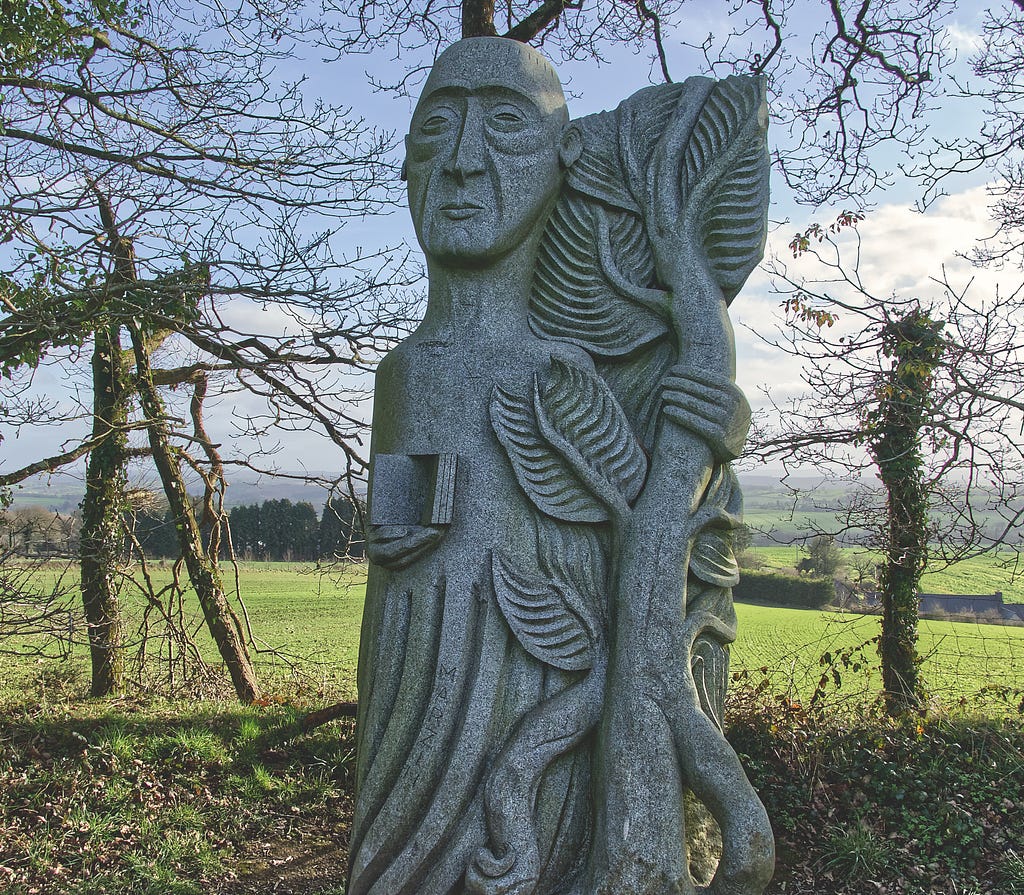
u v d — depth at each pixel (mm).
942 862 4789
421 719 2145
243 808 5262
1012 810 5121
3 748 5688
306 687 8281
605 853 1990
